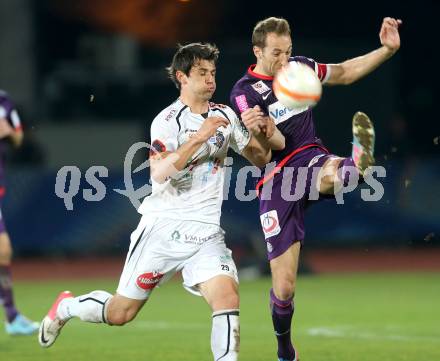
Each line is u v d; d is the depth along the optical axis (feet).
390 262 236.43
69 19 319.88
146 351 110.32
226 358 78.28
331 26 338.13
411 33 328.70
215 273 80.79
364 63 97.60
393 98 282.56
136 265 83.20
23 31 306.96
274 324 92.58
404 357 105.29
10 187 244.22
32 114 303.89
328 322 137.08
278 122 93.97
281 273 91.30
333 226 252.83
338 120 281.54
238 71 279.90
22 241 244.01
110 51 319.27
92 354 108.06
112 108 312.09
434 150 312.50
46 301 168.86
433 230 251.19
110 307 85.20
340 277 207.92
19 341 118.62
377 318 141.08
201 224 82.58
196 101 82.99
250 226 236.63
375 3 335.88
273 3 334.65
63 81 313.12
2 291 122.93
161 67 318.04
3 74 305.53
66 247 244.01
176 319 142.82
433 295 171.94
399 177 251.19
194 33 325.21
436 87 322.55
